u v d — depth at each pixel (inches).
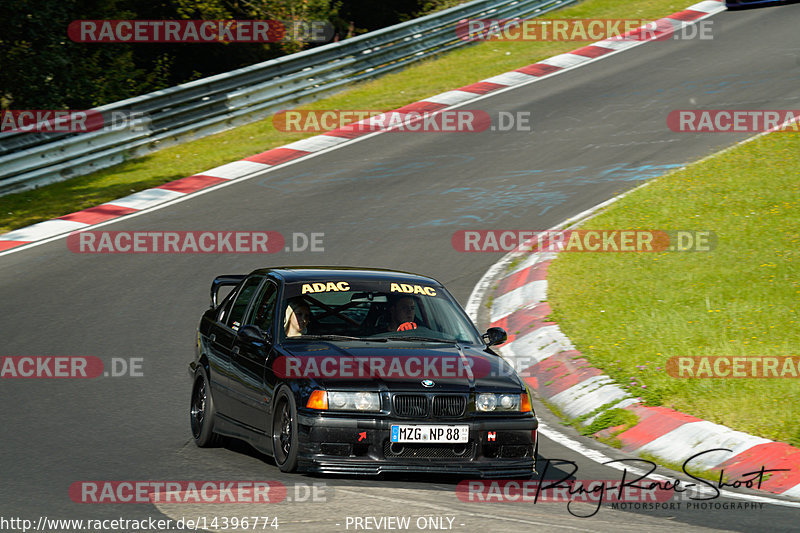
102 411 936.9
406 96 2628.0
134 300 1338.6
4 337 1179.3
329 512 624.7
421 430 714.8
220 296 1348.4
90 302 1328.7
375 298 847.1
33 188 1958.7
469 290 1405.0
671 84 2561.5
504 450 738.8
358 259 1519.4
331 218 1737.2
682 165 1927.9
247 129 2400.3
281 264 1492.4
